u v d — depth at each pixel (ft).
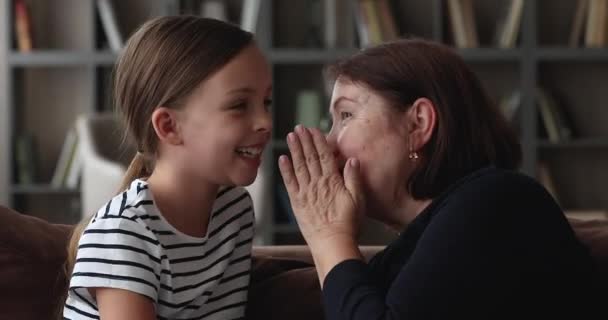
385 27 17.04
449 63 4.58
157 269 4.27
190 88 4.32
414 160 4.57
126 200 4.30
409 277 4.04
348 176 4.54
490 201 4.16
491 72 17.79
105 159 14.58
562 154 17.83
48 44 17.97
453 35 17.08
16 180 17.53
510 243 4.08
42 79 18.04
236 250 4.83
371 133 4.58
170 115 4.39
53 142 18.06
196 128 4.35
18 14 17.24
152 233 4.25
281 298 5.00
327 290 4.22
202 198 4.56
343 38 17.47
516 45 17.16
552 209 4.25
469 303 3.98
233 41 4.41
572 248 4.21
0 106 17.29
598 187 17.80
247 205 4.90
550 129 17.08
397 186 4.61
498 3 17.70
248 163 4.42
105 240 4.18
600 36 16.88
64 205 18.39
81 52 17.08
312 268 5.16
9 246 4.81
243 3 17.76
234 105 4.34
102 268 4.14
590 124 17.57
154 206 4.34
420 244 4.16
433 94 4.50
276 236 17.67
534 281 4.07
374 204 4.67
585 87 17.57
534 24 16.80
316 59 16.97
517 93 17.03
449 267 4.02
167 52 4.37
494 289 4.00
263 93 4.45
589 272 4.30
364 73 4.61
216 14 17.30
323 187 4.54
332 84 4.80
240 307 4.85
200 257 4.53
